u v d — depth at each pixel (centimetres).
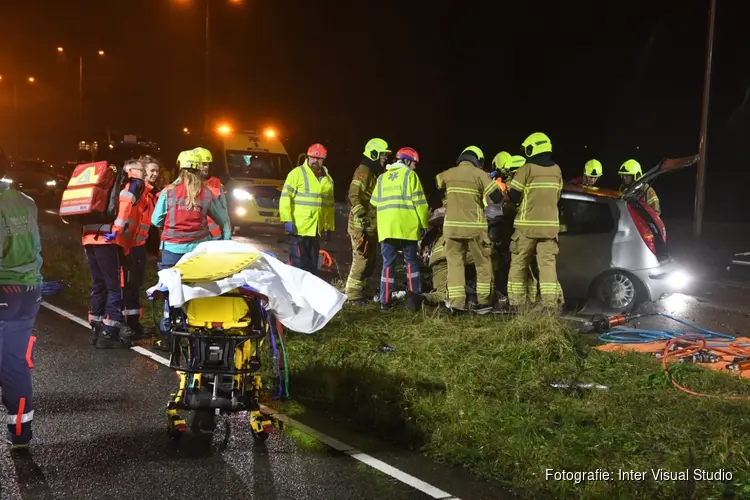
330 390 625
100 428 554
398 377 656
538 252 886
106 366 727
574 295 972
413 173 916
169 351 787
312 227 948
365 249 977
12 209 473
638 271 942
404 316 891
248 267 523
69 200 766
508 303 916
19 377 498
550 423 553
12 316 482
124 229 770
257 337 508
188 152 749
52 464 486
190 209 739
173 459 498
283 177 1919
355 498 446
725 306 1079
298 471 484
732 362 714
